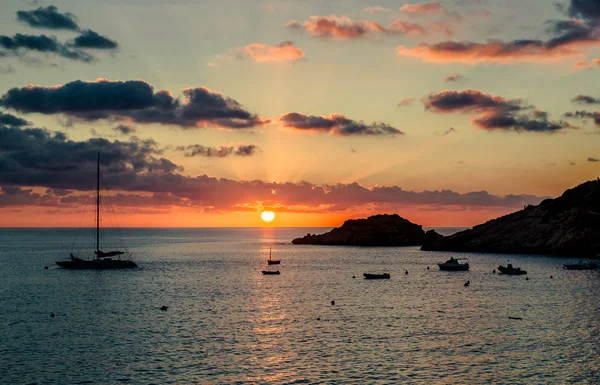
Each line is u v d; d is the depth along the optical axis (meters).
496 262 174.12
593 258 179.62
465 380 50.22
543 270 147.12
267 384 49.34
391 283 122.38
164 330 69.56
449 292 106.00
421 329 69.88
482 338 64.81
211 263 182.75
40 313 81.88
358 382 49.81
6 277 132.50
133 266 159.38
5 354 58.28
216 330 69.56
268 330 69.50
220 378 50.84
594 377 50.88
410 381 50.03
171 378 50.81
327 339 64.75
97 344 62.44
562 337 65.06
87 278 130.88
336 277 136.38
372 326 71.88
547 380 50.12
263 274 143.62
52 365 54.56
